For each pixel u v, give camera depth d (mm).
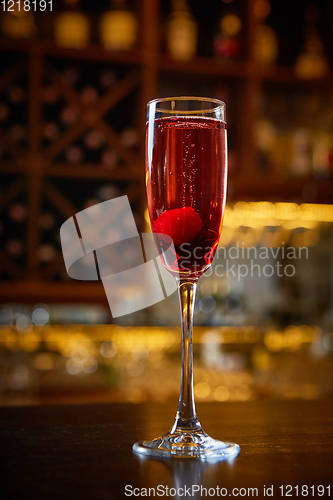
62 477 432
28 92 2492
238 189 2635
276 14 2852
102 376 2525
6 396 2438
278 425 644
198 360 2705
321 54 2826
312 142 2701
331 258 2924
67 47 2469
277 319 2846
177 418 562
